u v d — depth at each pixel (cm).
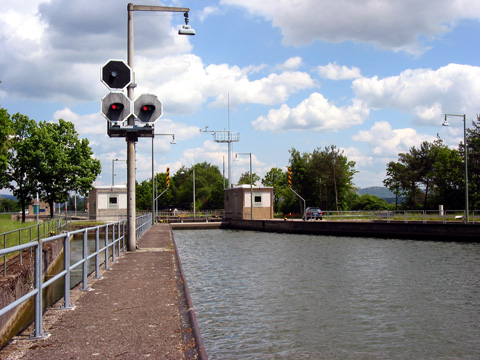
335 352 1055
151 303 824
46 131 4819
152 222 4978
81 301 841
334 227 4538
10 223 2852
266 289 1767
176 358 530
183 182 13700
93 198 5725
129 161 1753
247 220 5897
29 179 4753
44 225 2523
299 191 8794
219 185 10269
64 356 532
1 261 1438
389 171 7575
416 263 2397
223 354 1042
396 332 1205
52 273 2092
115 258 1496
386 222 4106
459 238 3578
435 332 1203
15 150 4703
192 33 1770
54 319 709
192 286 1853
